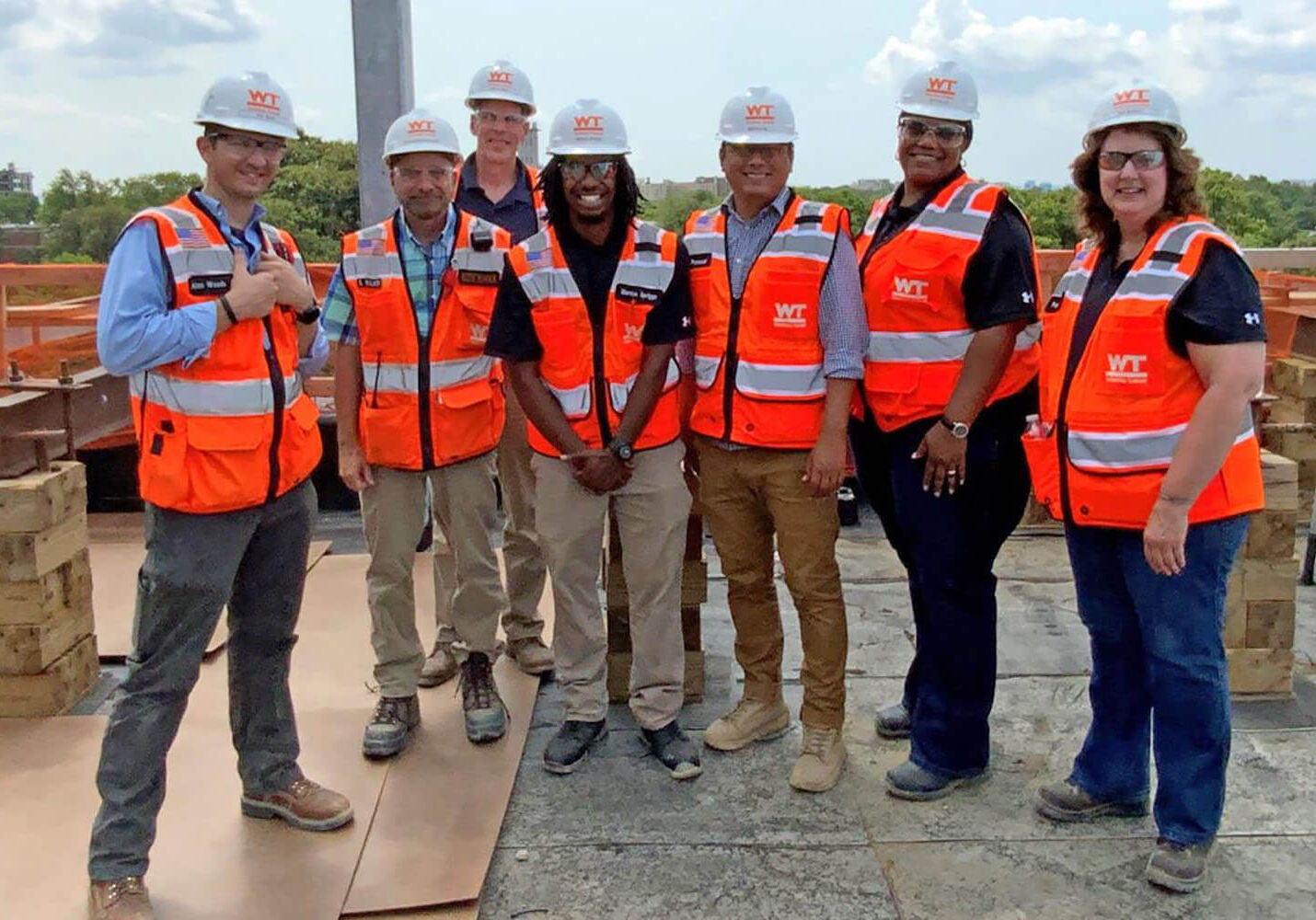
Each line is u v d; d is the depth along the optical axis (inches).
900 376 129.0
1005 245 121.0
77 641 162.7
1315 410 234.2
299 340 123.3
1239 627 160.4
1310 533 210.8
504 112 164.6
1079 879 120.0
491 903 116.4
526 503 164.1
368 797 134.2
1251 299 105.6
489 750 145.9
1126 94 109.5
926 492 129.6
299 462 116.0
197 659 111.8
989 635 134.3
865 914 114.0
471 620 149.9
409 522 143.8
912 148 125.3
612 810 133.9
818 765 138.6
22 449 159.6
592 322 132.3
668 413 136.2
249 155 107.7
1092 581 123.1
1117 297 112.3
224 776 138.9
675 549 138.9
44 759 143.8
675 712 144.3
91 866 111.0
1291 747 147.1
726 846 126.0
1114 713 127.6
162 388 106.2
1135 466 112.5
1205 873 119.3
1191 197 110.9
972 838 127.7
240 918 111.4
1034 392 134.3
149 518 110.6
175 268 104.9
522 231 168.2
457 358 140.5
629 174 130.6
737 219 134.0
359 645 180.1
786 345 130.6
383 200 215.5
